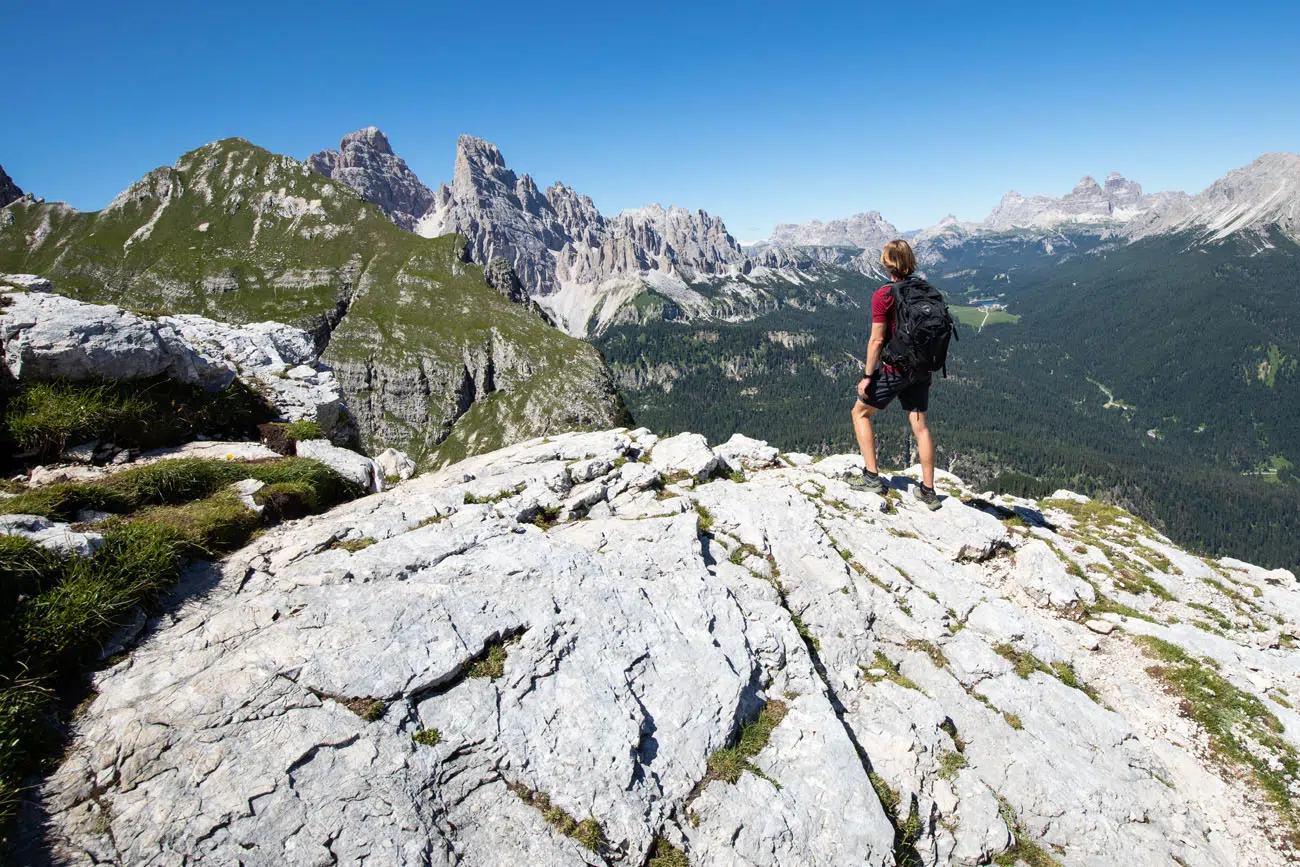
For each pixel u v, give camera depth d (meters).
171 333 3.75
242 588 2.35
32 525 2.21
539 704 2.03
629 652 2.26
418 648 2.07
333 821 1.60
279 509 2.92
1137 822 2.38
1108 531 4.83
